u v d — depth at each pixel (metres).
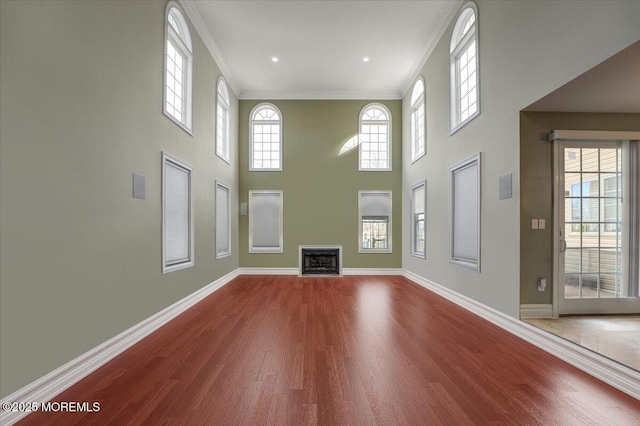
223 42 6.22
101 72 2.96
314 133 8.51
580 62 2.73
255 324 4.10
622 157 3.76
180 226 4.82
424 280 6.72
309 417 2.07
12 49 2.08
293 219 8.45
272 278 7.86
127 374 2.68
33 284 2.22
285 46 6.39
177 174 4.72
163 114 4.18
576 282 3.73
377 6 5.26
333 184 8.47
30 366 2.19
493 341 3.47
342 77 7.70
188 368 2.80
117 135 3.20
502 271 3.94
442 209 5.80
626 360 2.53
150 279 3.84
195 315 4.52
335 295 5.89
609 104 3.41
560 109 3.55
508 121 3.80
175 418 2.06
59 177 2.46
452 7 5.25
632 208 3.77
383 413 2.12
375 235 8.47
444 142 5.70
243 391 2.40
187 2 4.98
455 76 5.40
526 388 2.46
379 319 4.32
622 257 3.78
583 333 3.13
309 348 3.26
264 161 8.66
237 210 8.27
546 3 3.14
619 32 2.37
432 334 3.70
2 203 2.01
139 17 3.62
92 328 2.80
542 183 3.63
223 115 7.44
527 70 3.44
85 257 2.73
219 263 6.69
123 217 3.30
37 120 2.26
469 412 2.14
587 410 2.17
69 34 2.56
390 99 8.50
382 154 8.62
